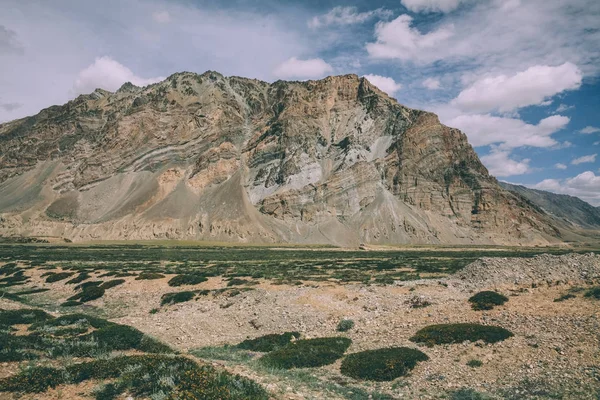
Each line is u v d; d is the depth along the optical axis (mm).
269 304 35375
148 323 33438
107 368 16469
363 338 26000
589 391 16281
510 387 17422
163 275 53844
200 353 24109
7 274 66938
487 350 21141
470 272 39281
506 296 29062
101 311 39938
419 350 22172
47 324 28016
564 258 36281
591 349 19266
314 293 37094
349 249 168875
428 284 38438
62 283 55562
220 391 14164
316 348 23828
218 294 40812
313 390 17344
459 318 26516
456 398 16797
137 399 13742
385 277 55438
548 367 18562
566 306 25031
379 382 19141
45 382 14789
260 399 14289
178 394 13789
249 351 25281
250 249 160625
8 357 18188
